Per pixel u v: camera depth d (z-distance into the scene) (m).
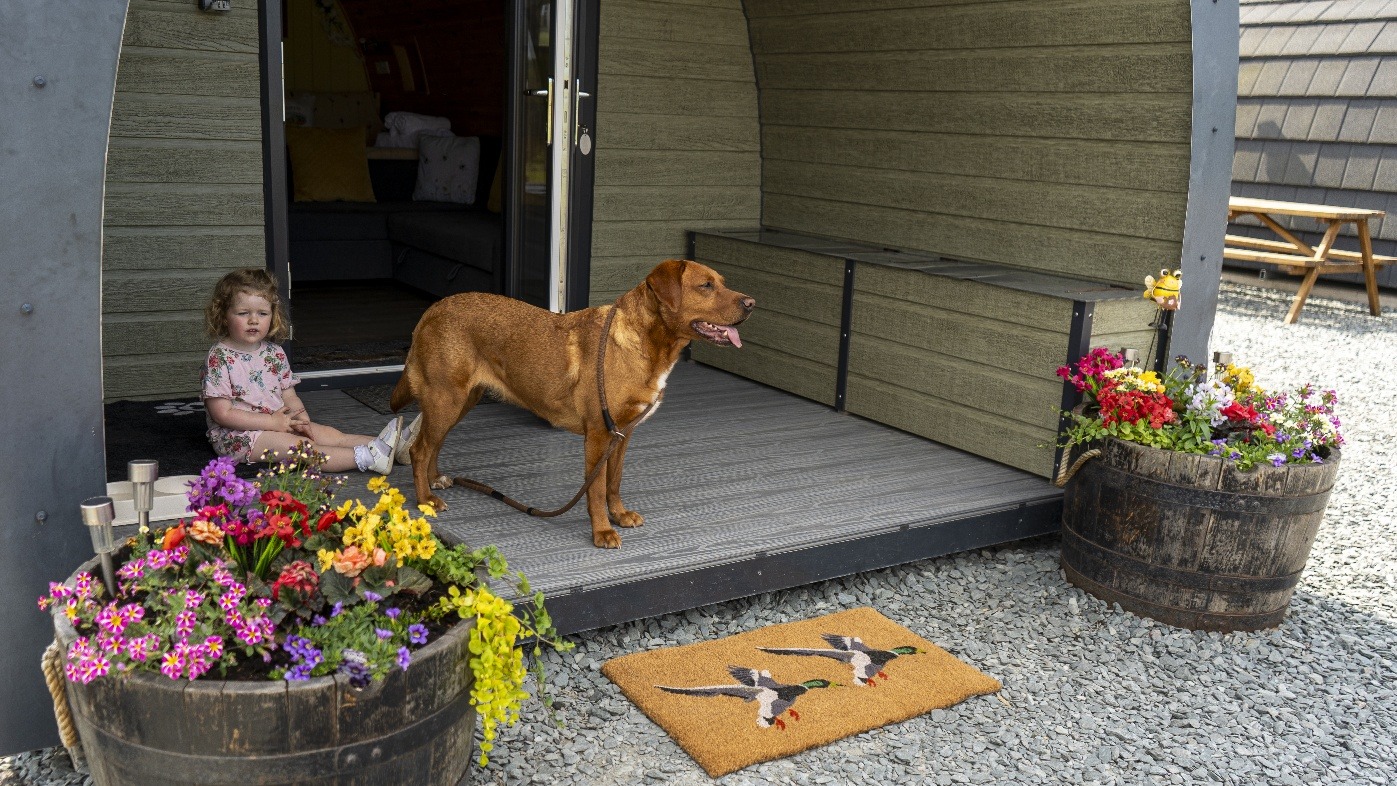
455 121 8.66
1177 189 3.79
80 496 2.24
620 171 5.24
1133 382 3.44
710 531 3.25
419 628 1.90
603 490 3.06
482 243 6.07
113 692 1.75
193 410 4.09
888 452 4.22
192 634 1.80
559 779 2.42
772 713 2.69
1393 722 2.90
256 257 4.31
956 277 4.16
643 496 3.57
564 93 4.58
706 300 2.85
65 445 2.21
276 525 2.02
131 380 4.18
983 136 4.48
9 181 2.05
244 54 4.12
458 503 3.38
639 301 2.94
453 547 2.30
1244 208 8.95
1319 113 9.78
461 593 2.15
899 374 4.49
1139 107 3.86
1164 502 3.25
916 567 3.75
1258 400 3.52
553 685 2.80
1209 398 3.39
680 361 5.73
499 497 3.40
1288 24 10.20
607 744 2.56
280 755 1.77
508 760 2.47
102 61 2.09
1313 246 9.89
